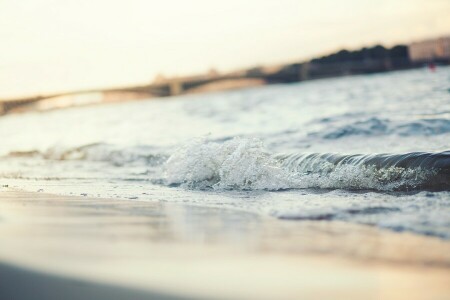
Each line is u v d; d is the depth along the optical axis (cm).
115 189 528
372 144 785
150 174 693
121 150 1005
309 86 3553
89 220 298
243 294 156
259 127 1262
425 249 220
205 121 1622
